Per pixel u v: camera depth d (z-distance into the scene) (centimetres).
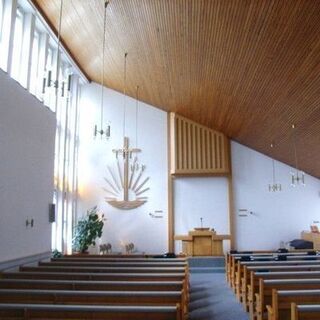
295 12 527
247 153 1316
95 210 1288
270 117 954
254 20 590
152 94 1220
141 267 599
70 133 1266
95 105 1348
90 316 303
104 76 1253
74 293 364
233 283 752
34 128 734
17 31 891
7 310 310
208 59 800
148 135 1328
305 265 587
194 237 1154
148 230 1271
